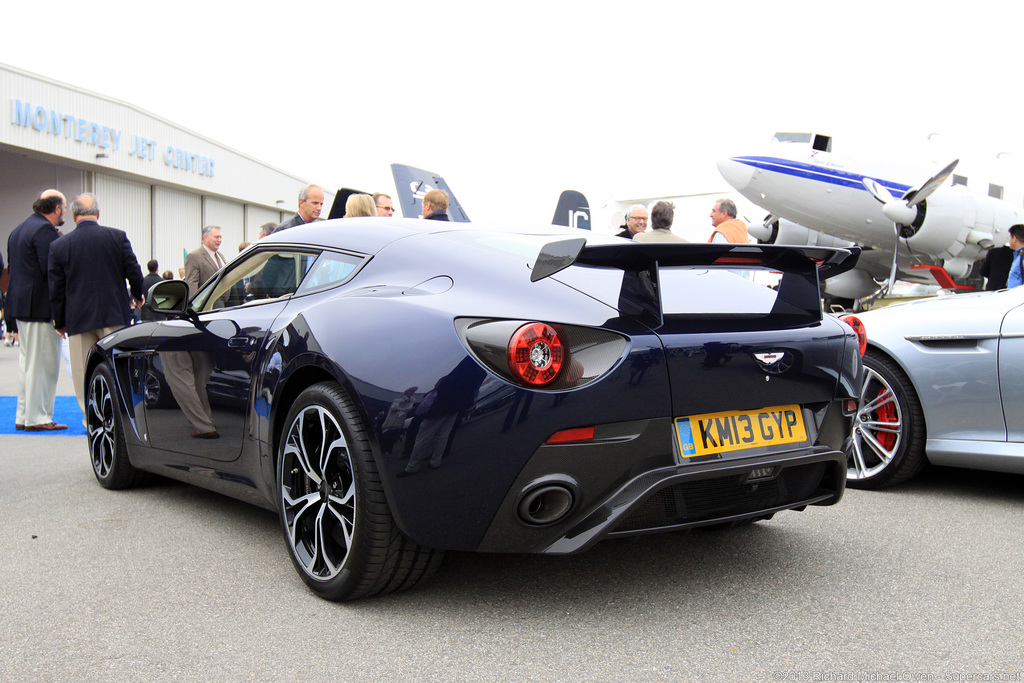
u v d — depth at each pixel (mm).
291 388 2484
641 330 2092
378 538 2135
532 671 1854
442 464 2031
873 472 3725
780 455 2252
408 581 2254
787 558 2691
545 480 2000
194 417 3010
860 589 2395
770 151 14289
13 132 20734
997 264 8547
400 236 2611
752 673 1842
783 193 14117
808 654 1943
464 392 2012
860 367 2514
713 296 2363
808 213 14188
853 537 2943
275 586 2432
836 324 2496
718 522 2225
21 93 20922
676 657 1928
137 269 5523
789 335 2305
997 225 13680
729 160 14555
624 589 2391
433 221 2836
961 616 2182
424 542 2094
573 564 2621
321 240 2820
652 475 2072
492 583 2439
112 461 3660
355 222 2844
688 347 2117
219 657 1931
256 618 2176
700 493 2184
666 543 2855
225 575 2533
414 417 2045
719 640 2025
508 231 2719
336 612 2219
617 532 2072
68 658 1929
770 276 2455
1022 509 3367
